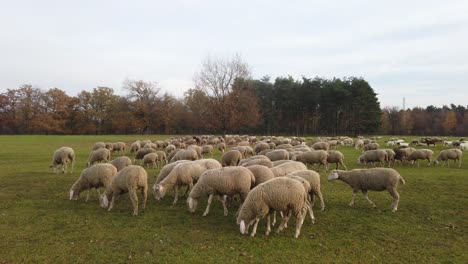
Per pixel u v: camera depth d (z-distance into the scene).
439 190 15.40
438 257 8.12
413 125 115.50
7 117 99.00
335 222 10.83
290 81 96.94
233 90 66.50
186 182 13.29
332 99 88.38
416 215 11.57
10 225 10.56
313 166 24.33
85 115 106.25
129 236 9.53
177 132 110.44
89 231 9.97
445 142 44.16
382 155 23.20
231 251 8.42
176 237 9.43
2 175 19.95
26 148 40.56
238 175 11.09
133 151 34.09
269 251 8.43
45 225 10.56
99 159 22.97
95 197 14.47
